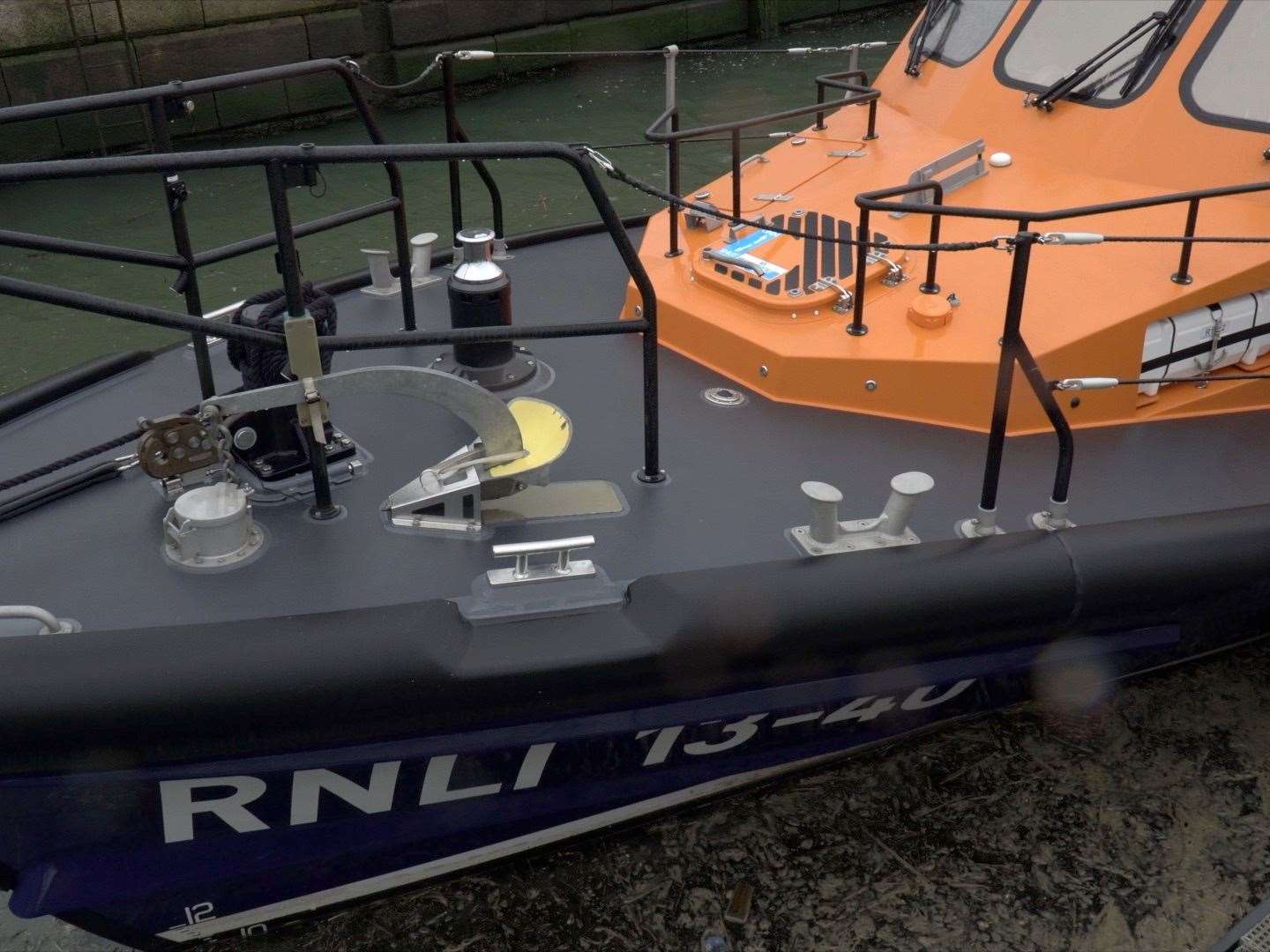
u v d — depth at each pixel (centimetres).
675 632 201
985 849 267
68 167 179
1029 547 221
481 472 222
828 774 287
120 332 576
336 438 243
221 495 214
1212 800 279
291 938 250
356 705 188
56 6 835
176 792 195
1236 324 272
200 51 889
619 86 972
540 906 255
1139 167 307
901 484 214
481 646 195
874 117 355
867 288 283
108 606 204
